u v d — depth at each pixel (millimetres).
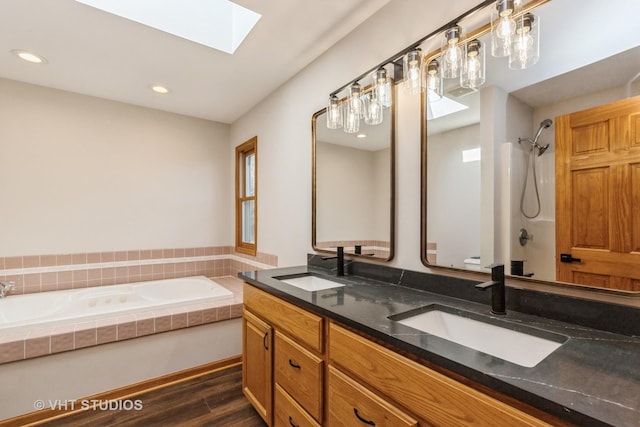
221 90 2846
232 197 3818
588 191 1042
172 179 3443
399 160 1703
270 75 2551
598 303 1010
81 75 2541
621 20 973
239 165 3641
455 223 1435
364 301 1359
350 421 1140
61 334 1942
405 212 1673
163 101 3113
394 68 1705
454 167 1438
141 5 1845
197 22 2049
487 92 1312
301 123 2465
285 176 2686
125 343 2158
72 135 2891
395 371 969
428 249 1554
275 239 2836
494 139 1290
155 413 1939
